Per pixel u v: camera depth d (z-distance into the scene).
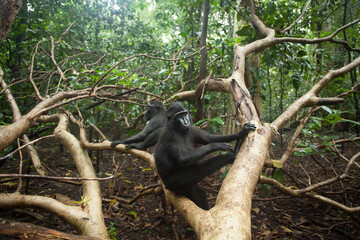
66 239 2.03
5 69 7.49
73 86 6.11
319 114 8.77
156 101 6.03
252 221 4.84
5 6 3.93
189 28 8.67
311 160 7.97
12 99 5.04
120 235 4.49
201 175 3.26
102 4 11.05
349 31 7.18
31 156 5.21
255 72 6.26
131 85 5.92
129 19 10.79
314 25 8.01
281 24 6.19
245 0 6.48
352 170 6.72
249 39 6.25
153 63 9.53
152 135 4.88
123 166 8.22
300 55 6.31
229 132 7.21
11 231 2.02
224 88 4.45
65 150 10.12
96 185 3.73
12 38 7.55
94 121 6.47
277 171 4.14
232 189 2.23
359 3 8.86
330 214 5.06
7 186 6.31
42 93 7.94
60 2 9.08
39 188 6.37
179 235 4.50
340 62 8.76
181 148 3.37
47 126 7.45
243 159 2.65
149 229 4.68
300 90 10.90
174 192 3.10
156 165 3.48
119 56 8.98
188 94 5.98
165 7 11.19
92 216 2.97
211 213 2.06
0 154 5.85
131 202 4.93
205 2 5.88
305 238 4.27
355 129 9.41
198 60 8.07
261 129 3.14
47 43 7.68
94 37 10.03
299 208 5.31
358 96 7.79
